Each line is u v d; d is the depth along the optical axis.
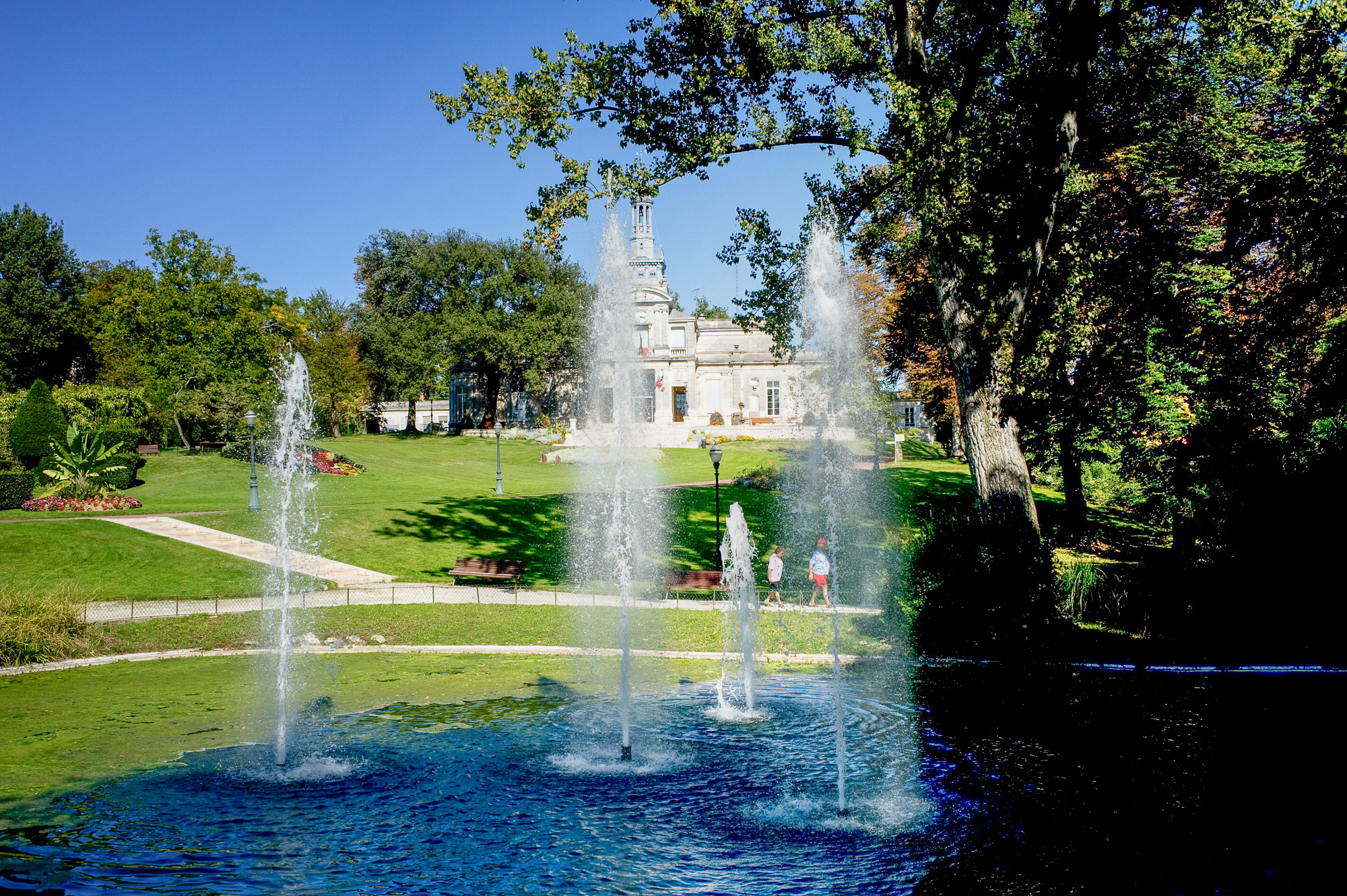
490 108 16.31
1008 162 16.11
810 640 16.28
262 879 6.78
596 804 8.46
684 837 7.66
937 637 15.40
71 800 8.51
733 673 14.20
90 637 16.30
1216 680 13.05
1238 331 18.92
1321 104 16.50
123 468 35.50
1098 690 12.63
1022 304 16.75
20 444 36.25
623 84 16.48
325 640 16.77
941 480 38.81
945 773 9.20
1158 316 20.36
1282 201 17.03
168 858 7.15
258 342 53.81
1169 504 20.89
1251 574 15.95
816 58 16.28
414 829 7.84
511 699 12.63
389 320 70.50
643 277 76.50
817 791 8.76
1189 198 21.50
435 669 14.72
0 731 10.97
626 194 16.69
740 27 15.78
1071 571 17.38
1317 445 17.80
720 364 75.31
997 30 15.97
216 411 50.28
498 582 23.05
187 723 11.38
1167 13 15.39
